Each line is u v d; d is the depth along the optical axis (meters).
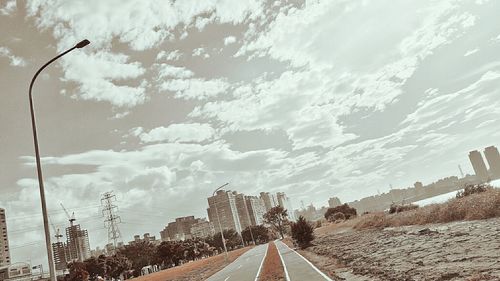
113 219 126.38
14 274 123.94
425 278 10.84
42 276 123.94
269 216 118.88
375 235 35.41
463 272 10.45
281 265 26.17
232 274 29.16
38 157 12.88
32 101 13.53
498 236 15.80
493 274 9.42
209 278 30.98
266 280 19.16
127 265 106.81
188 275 43.41
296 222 45.47
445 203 32.72
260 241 145.75
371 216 54.28
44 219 11.99
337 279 14.73
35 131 13.19
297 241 45.03
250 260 43.22
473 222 23.94
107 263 99.44
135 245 127.19
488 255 12.39
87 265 95.88
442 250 15.96
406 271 12.73
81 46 13.95
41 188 12.45
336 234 58.03
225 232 150.38
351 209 119.44
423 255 15.95
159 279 49.38
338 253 26.22
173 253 111.31
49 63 13.79
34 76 13.70
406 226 36.50
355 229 56.22
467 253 13.79
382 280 12.36
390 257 17.83
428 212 33.34
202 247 130.38
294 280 17.02
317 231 85.56
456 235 19.59
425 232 24.94
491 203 24.25
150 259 124.38
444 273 10.79
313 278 16.39
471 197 28.78
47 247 11.66
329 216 119.69
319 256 28.39
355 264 18.42
